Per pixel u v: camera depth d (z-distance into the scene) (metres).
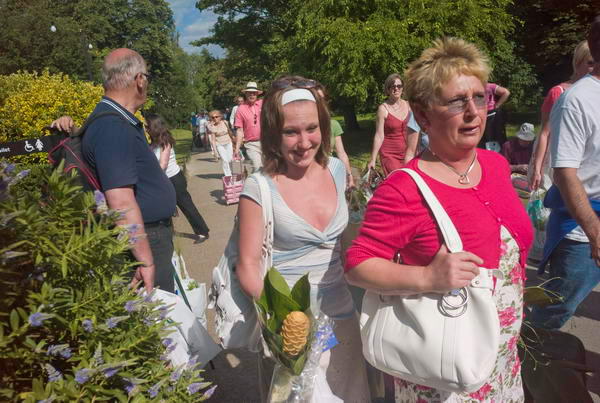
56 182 1.44
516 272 1.76
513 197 1.83
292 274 2.09
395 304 1.70
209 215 8.35
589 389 2.97
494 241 1.69
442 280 1.53
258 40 28.45
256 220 2.02
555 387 2.12
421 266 1.70
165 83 47.06
